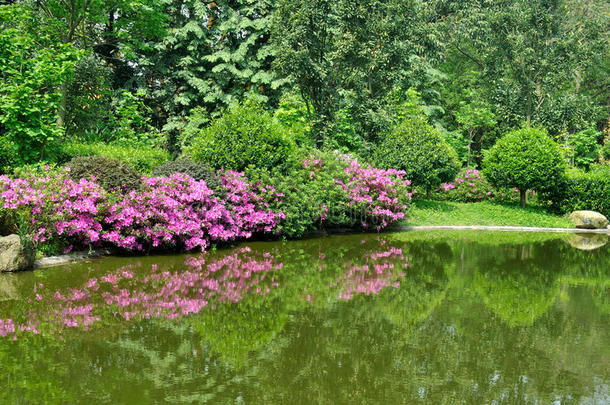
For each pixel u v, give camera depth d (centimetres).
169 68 2108
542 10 2102
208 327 395
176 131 2083
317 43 1411
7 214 632
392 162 1365
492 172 1432
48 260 664
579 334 387
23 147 848
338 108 1627
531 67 2072
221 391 273
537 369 312
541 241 1012
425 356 334
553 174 1377
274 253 801
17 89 811
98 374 296
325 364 318
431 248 882
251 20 2122
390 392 274
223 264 687
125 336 369
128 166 798
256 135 983
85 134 1355
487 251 852
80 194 681
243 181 915
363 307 464
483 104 2269
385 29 1447
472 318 429
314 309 455
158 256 741
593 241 1031
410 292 531
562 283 592
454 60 2661
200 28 2011
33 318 412
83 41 1588
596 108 2125
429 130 1405
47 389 273
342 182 1098
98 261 685
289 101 1653
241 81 2061
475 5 2238
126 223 711
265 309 453
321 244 923
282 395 269
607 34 2188
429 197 1555
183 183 804
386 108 1484
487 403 260
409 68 1602
